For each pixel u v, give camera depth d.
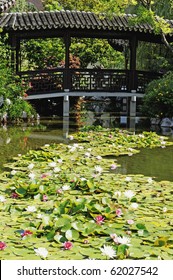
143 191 5.31
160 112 12.27
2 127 11.03
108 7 12.51
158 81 12.75
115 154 7.72
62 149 7.78
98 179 5.80
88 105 17.11
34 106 14.34
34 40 16.33
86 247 3.58
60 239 3.70
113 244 3.64
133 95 13.75
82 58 18.23
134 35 13.60
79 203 4.41
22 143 8.73
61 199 4.88
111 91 13.62
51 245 3.61
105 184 5.57
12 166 6.48
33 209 4.40
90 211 4.29
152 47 16.41
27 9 22.14
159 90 12.15
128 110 14.30
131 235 3.85
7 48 13.08
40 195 4.95
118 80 13.66
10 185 5.25
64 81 13.26
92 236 3.81
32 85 12.98
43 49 16.45
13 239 3.70
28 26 12.55
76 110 15.62
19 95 12.27
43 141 8.99
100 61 18.58
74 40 17.95
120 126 11.76
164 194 5.23
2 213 4.38
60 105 14.69
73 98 16.70
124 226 4.04
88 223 3.97
